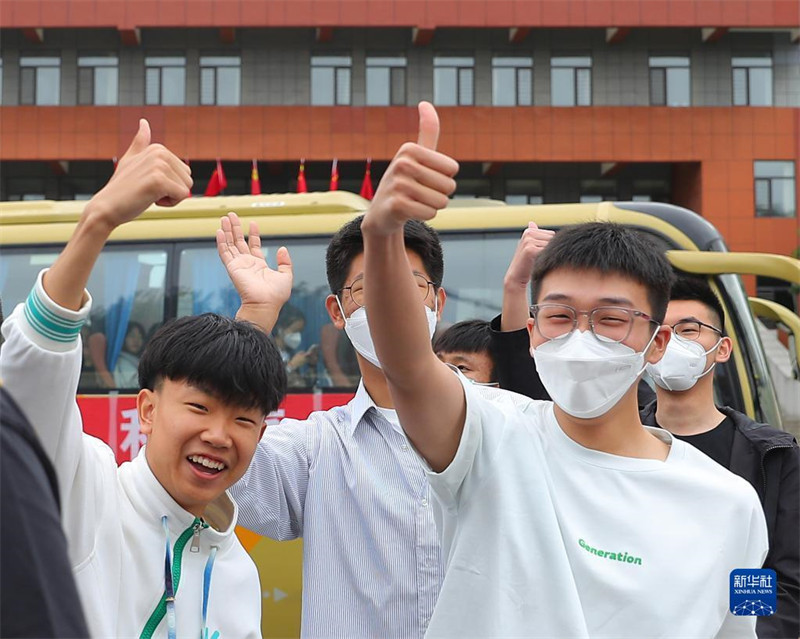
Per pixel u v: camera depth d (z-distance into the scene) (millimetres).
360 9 22141
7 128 22266
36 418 1887
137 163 1915
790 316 6504
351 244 2842
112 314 6188
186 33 23000
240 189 23953
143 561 2172
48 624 1098
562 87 23328
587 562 1942
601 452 2047
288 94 23047
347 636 2605
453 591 1975
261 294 2676
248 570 2385
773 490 2963
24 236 6324
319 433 2857
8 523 1106
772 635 2693
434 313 2871
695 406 3336
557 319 2064
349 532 2693
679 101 23344
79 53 22953
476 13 22344
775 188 22844
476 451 1996
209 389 2227
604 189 24359
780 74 23344
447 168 1673
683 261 5711
